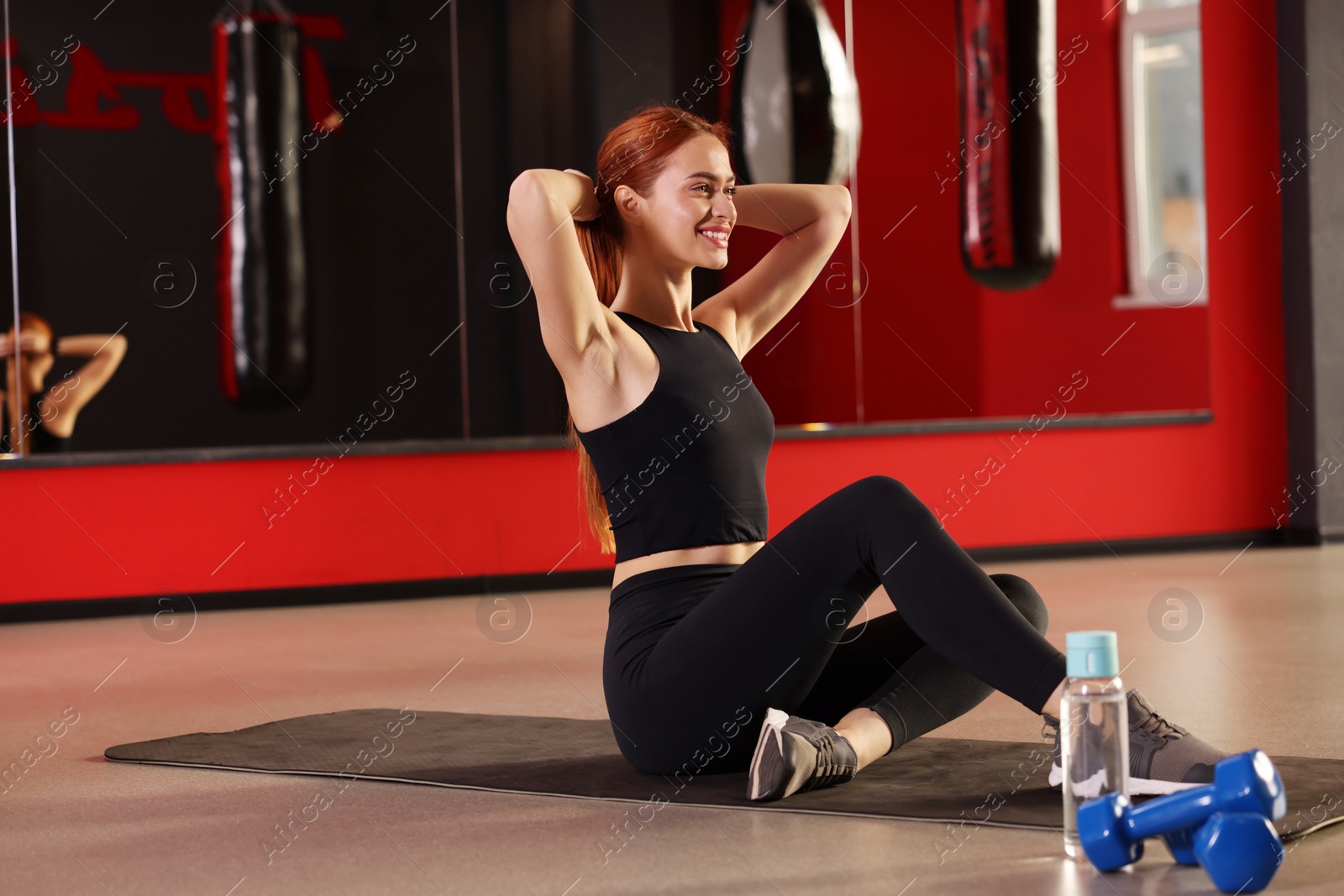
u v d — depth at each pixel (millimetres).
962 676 2629
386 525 7035
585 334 2457
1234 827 1861
